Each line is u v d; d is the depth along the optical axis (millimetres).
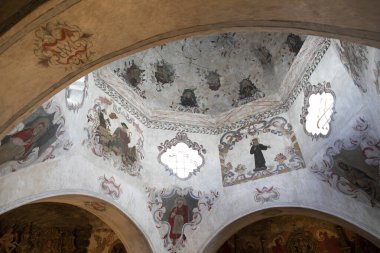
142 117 13641
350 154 10883
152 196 12734
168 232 12461
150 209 12508
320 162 11898
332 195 11609
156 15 6121
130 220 11656
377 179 10539
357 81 10023
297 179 12461
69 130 10234
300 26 6258
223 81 14992
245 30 6586
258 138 13742
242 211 12672
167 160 13539
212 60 15180
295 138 13000
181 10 6129
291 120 13281
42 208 13539
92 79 11633
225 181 13484
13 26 5281
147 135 13664
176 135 14055
